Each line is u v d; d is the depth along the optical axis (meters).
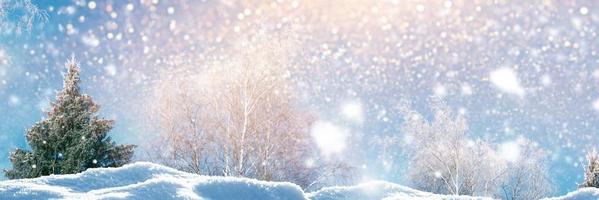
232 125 13.95
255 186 2.80
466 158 16.95
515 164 18.12
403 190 3.21
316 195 3.01
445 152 16.83
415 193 3.17
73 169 13.45
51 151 13.88
